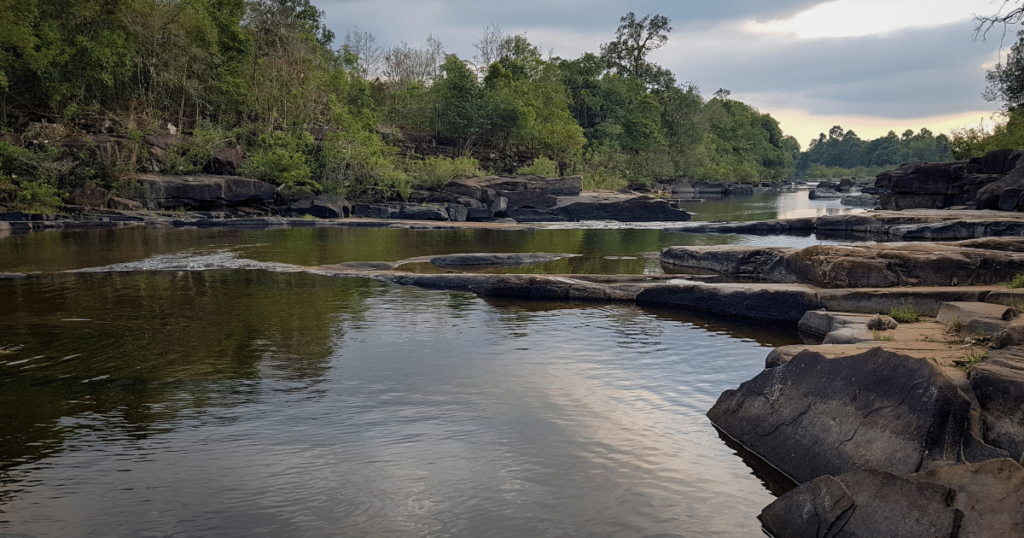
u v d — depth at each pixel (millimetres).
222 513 5070
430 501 5293
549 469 5891
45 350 9773
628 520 5059
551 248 23734
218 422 6945
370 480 5645
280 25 55656
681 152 97562
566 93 81375
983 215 27328
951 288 11375
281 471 5797
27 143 34781
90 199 33656
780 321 12250
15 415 7141
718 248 18188
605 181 65625
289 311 12656
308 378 8477
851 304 11594
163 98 45281
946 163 38094
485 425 6906
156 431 6695
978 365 5719
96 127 39188
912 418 5219
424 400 7668
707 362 9391
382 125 56625
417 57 66875
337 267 18031
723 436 6691
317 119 48812
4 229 28578
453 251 22453
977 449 4961
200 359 9320
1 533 4766
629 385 8305
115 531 4805
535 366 9117
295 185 39469
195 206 36156
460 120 57125
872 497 4582
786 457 5945
